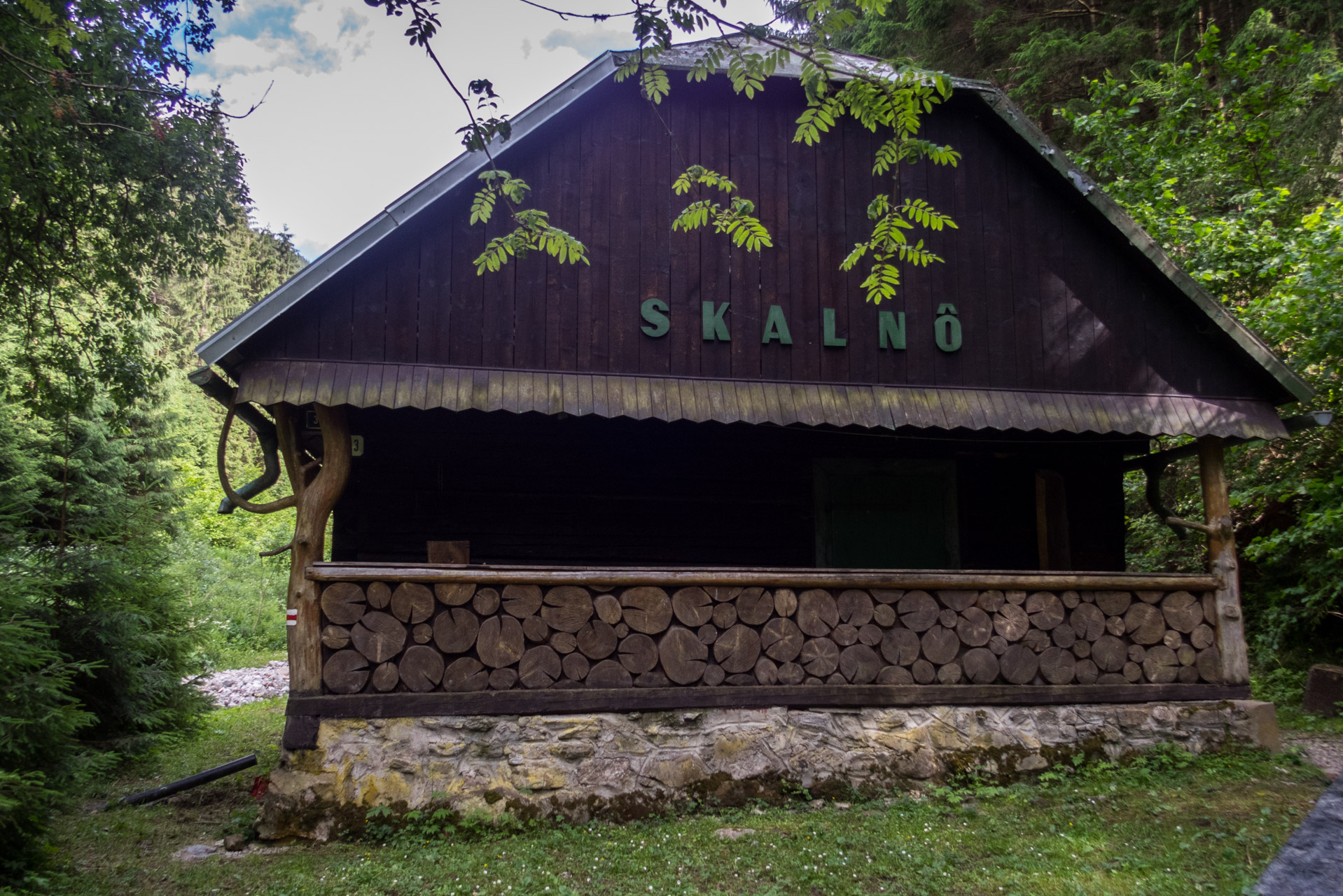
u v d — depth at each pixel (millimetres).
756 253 7789
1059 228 8359
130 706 9227
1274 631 10188
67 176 10211
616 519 8859
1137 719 7496
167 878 5254
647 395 7188
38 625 6031
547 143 7496
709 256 7695
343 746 6141
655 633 6781
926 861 5473
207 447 28203
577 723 6527
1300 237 10359
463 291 7109
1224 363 8328
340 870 5363
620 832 6137
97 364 11852
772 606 7031
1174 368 8258
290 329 6734
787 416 7324
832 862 5457
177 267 11922
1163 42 15039
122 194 11164
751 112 8031
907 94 5219
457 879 5262
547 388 7020
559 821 6258
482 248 7207
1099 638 7574
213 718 11359
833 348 7777
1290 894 3652
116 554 9719
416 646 6383
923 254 5812
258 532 26281
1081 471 9891
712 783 6652
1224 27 15258
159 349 26484
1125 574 7680
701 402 7242
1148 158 13547
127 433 14203
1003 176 8383
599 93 7691
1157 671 7645
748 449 9281
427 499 8516
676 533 8953
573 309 7309
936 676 7234
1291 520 10836
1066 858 5484
